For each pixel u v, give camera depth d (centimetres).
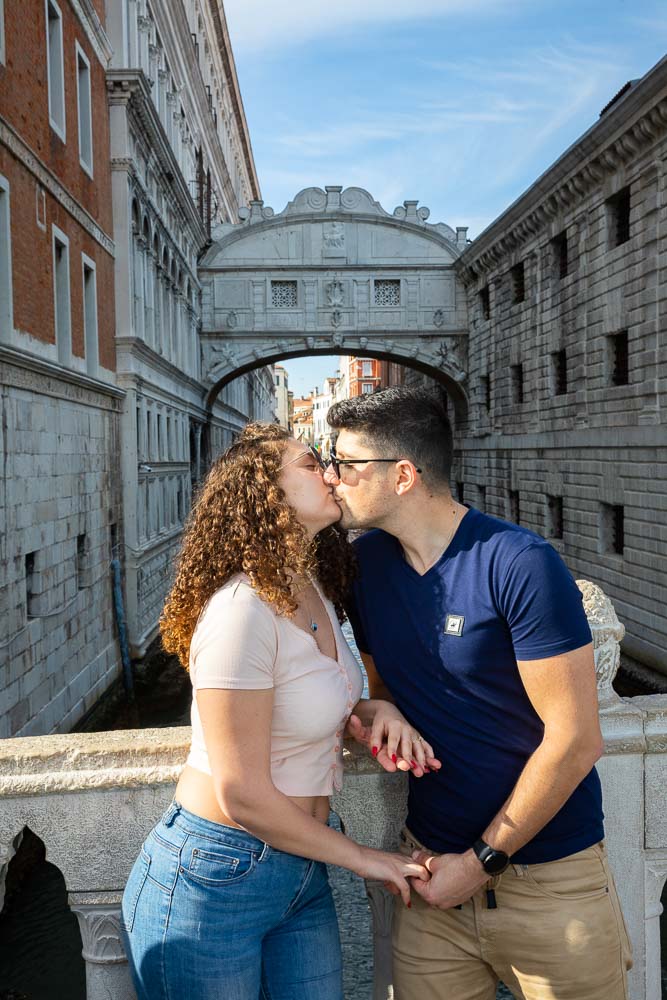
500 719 203
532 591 188
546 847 206
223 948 189
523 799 190
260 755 182
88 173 1672
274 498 195
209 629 185
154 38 2403
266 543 191
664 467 1762
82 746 243
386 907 251
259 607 186
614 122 1861
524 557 192
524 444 2698
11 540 1157
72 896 244
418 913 224
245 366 3416
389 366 6138
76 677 1502
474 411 3291
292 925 205
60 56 1480
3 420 1132
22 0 1257
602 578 2105
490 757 204
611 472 2044
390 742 205
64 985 678
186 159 3106
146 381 2058
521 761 204
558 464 2419
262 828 182
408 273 3281
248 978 192
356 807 250
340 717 199
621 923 212
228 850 190
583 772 188
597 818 212
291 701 190
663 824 257
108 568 1786
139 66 2141
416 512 208
